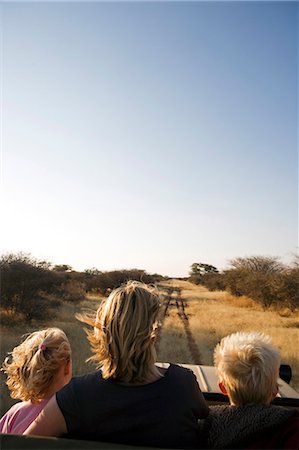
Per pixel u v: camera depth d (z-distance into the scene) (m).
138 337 1.67
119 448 1.45
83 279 29.77
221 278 33.81
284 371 2.91
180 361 9.97
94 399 1.63
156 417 1.61
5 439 1.48
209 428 1.90
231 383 1.93
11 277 16.22
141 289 1.78
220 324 15.28
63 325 14.37
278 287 21.39
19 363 2.32
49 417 1.65
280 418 1.82
